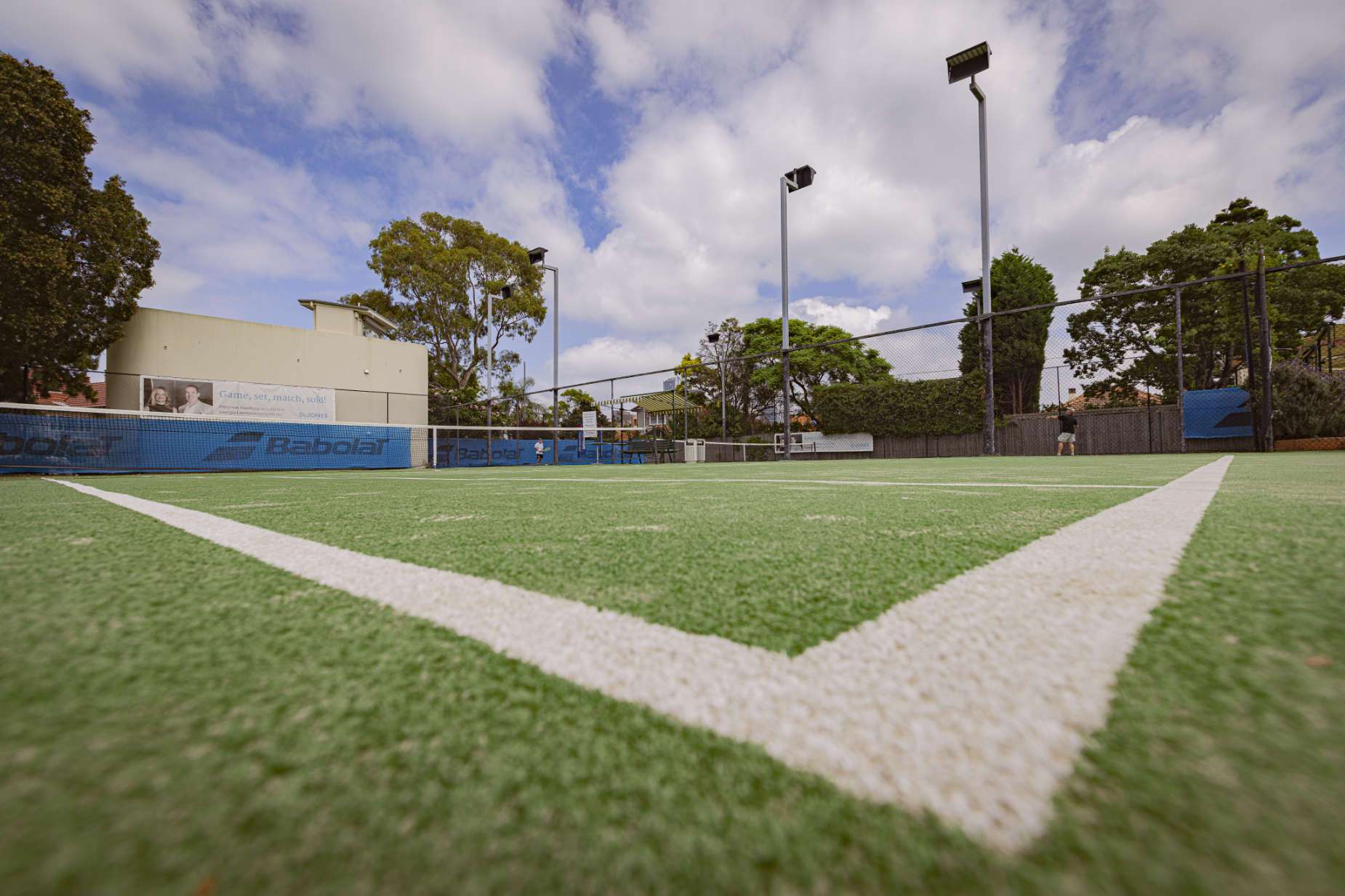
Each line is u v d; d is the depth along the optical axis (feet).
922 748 1.30
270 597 2.73
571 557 3.69
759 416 85.46
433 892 0.89
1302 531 4.07
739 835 1.03
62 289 39.58
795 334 86.02
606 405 65.72
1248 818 1.01
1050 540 3.97
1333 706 1.41
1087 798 1.09
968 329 65.41
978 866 0.93
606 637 2.10
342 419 64.59
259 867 0.95
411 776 1.23
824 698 1.56
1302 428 33.47
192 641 2.08
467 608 2.50
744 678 1.71
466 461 62.28
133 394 53.57
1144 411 43.91
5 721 1.44
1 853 0.95
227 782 1.20
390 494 10.34
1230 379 55.83
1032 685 1.60
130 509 7.49
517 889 0.90
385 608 2.53
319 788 1.18
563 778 1.22
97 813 1.08
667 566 3.34
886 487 9.88
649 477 16.79
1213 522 4.61
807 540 4.18
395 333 82.38
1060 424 41.93
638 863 0.97
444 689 1.67
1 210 35.53
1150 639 1.92
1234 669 1.66
